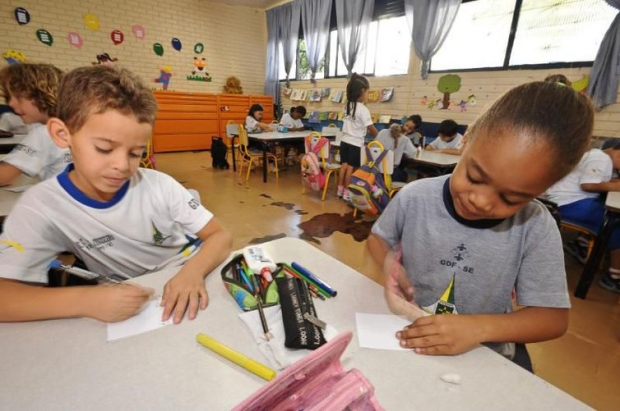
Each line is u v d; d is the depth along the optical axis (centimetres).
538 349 152
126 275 89
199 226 87
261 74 760
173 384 45
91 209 77
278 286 63
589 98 49
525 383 47
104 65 68
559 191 215
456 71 432
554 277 63
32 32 517
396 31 496
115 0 568
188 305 62
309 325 54
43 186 73
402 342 55
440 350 52
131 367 47
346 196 360
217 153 524
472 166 51
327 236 273
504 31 387
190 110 659
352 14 534
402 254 82
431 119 468
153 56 622
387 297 67
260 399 32
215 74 700
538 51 366
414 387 46
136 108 64
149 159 372
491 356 53
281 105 741
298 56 681
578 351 152
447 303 75
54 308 55
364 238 271
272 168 529
